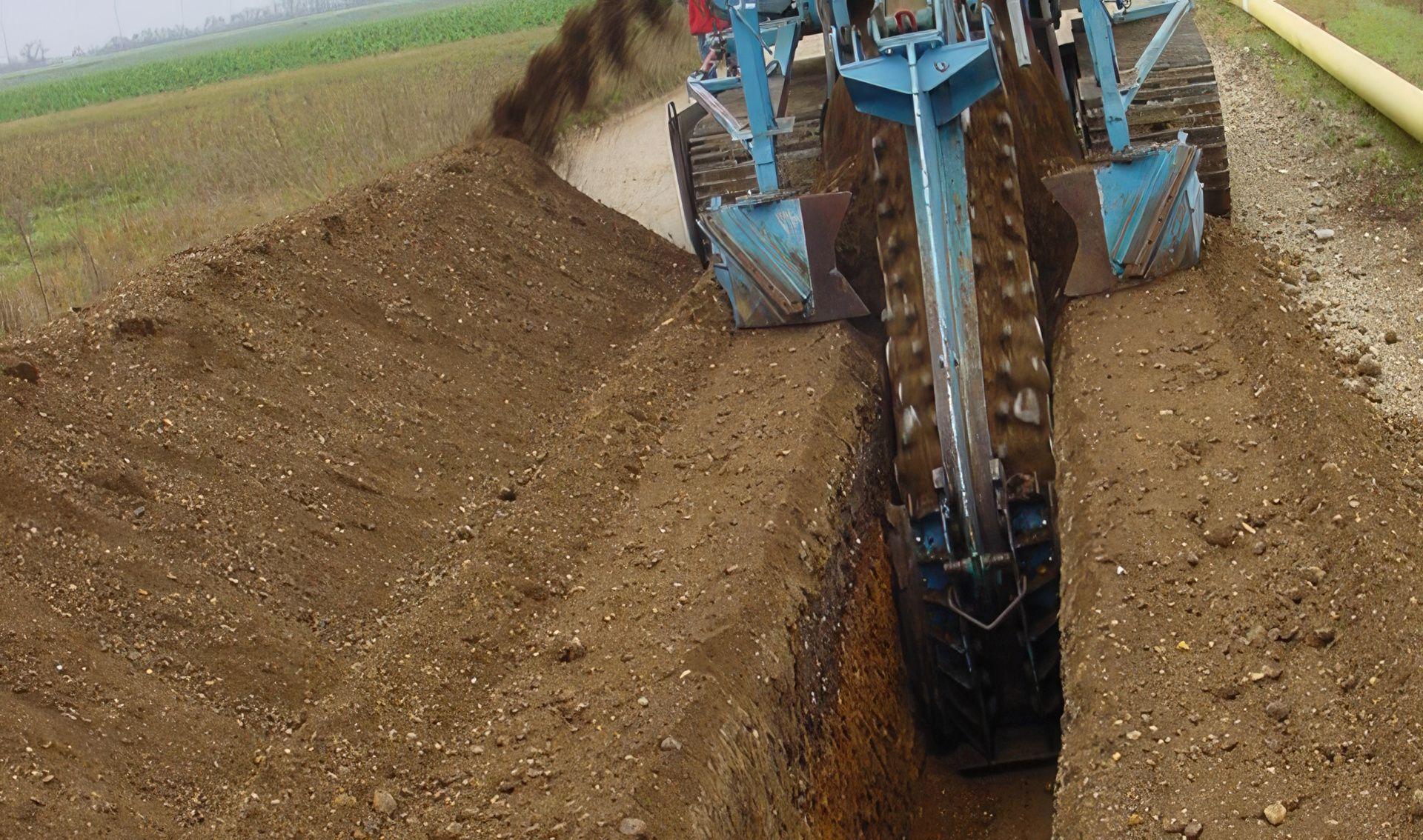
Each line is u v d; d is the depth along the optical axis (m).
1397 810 5.28
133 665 6.27
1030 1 10.78
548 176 13.36
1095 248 9.24
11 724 5.59
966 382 7.65
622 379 9.36
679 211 13.88
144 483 7.33
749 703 6.53
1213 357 8.39
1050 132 10.06
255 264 9.61
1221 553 6.84
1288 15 16.39
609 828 5.61
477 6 58.28
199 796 5.81
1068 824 5.78
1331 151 12.80
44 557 6.58
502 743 6.31
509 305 10.84
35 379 7.64
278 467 7.98
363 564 7.63
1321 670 6.09
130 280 9.32
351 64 38.84
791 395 8.81
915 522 7.94
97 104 40.97
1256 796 5.57
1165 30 9.98
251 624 6.80
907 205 8.62
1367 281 10.26
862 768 7.50
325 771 6.04
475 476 8.78
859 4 9.93
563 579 7.54
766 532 7.46
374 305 9.95
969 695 8.24
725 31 12.79
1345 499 6.82
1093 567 6.98
